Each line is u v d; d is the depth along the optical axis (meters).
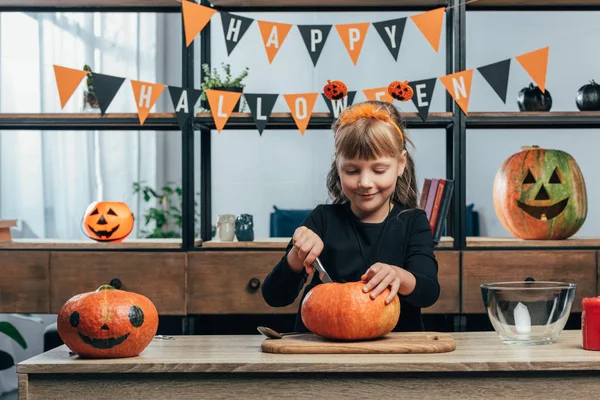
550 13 4.25
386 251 1.45
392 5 2.74
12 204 3.42
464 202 2.46
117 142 4.14
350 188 1.27
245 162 4.68
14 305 2.52
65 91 2.27
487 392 1.01
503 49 4.34
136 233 4.25
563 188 2.53
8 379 3.28
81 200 3.81
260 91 4.62
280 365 1.00
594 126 2.66
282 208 4.66
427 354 1.06
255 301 2.47
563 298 1.16
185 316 2.52
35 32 3.48
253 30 4.62
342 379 1.01
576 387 1.01
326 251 1.47
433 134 4.59
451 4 2.61
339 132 1.28
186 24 2.22
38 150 3.51
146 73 4.44
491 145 4.41
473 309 2.44
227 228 2.60
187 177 2.49
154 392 1.03
